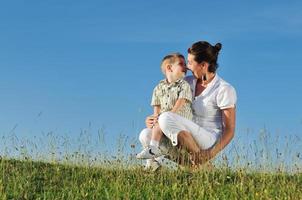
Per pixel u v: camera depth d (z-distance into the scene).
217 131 6.12
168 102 6.20
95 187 5.74
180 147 6.06
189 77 6.29
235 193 5.63
